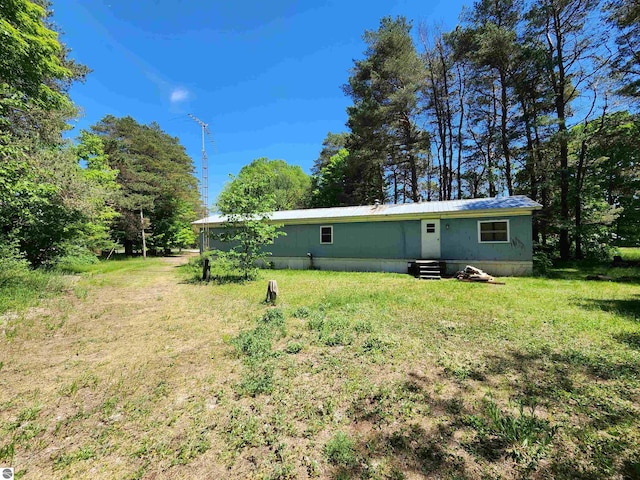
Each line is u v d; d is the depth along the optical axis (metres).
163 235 25.23
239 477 1.84
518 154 16.30
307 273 12.20
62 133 11.76
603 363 3.29
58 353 3.85
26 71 7.11
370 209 13.53
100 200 11.59
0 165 6.68
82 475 1.86
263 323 5.03
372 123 18.42
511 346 3.87
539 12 14.17
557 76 14.62
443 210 11.35
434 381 3.01
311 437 2.21
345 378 3.10
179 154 28.50
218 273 12.05
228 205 10.45
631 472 1.79
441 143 20.20
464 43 17.27
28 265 9.39
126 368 3.41
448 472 1.84
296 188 36.69
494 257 10.78
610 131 12.59
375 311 5.64
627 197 14.37
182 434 2.26
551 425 2.26
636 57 11.11
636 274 9.54
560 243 14.91
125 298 7.26
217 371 3.33
